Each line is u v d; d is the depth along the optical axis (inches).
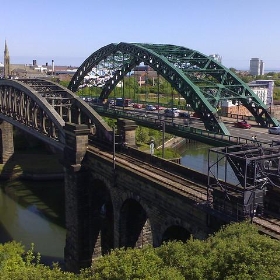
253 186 1149.1
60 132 2332.7
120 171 1749.5
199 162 4128.9
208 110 2871.6
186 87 3058.6
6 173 3654.0
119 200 1788.9
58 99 2640.3
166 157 3887.8
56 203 3053.6
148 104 5364.2
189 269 821.9
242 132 3006.9
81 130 2074.3
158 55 3334.2
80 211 2101.4
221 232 991.6
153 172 1675.7
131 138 2144.4
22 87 2859.3
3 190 3366.1
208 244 910.4
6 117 3321.9
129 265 840.3
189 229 1363.2
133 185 1660.9
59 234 2512.3
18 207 2960.1
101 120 2373.3
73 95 2726.4
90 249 2145.7
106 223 2134.6
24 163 3897.6
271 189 1219.2
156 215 1533.0
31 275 952.9
